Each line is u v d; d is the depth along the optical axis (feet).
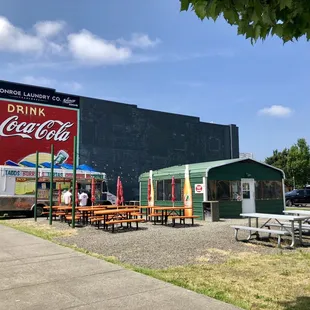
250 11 10.46
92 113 102.73
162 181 69.82
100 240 35.50
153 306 15.48
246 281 20.29
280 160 160.35
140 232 41.52
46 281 19.72
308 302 16.63
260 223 50.57
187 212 61.67
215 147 128.57
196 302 16.01
